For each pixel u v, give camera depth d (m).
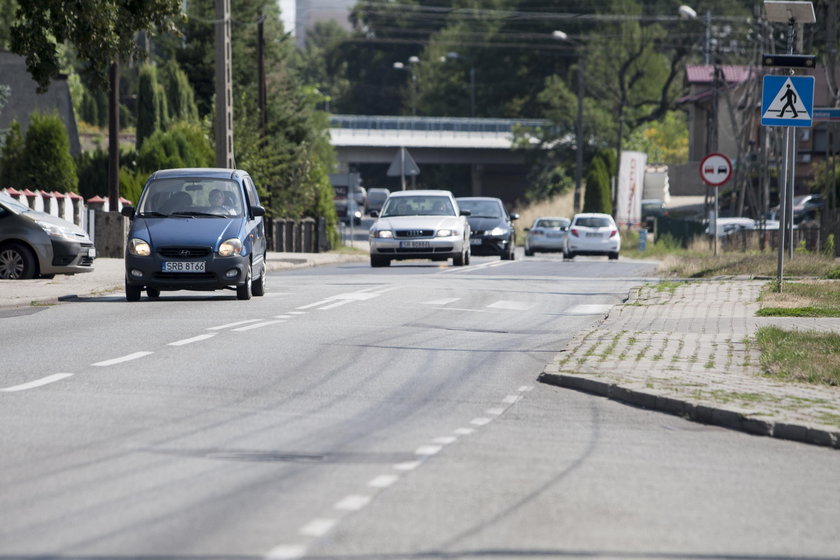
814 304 56.06
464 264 101.50
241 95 146.62
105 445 25.09
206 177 62.75
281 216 151.38
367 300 61.38
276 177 142.38
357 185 168.62
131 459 23.81
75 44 74.00
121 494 20.95
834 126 102.56
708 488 22.34
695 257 100.31
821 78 193.25
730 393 31.59
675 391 31.84
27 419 27.95
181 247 59.12
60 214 99.06
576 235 138.25
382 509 20.11
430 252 97.88
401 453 24.88
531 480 22.58
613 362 37.44
